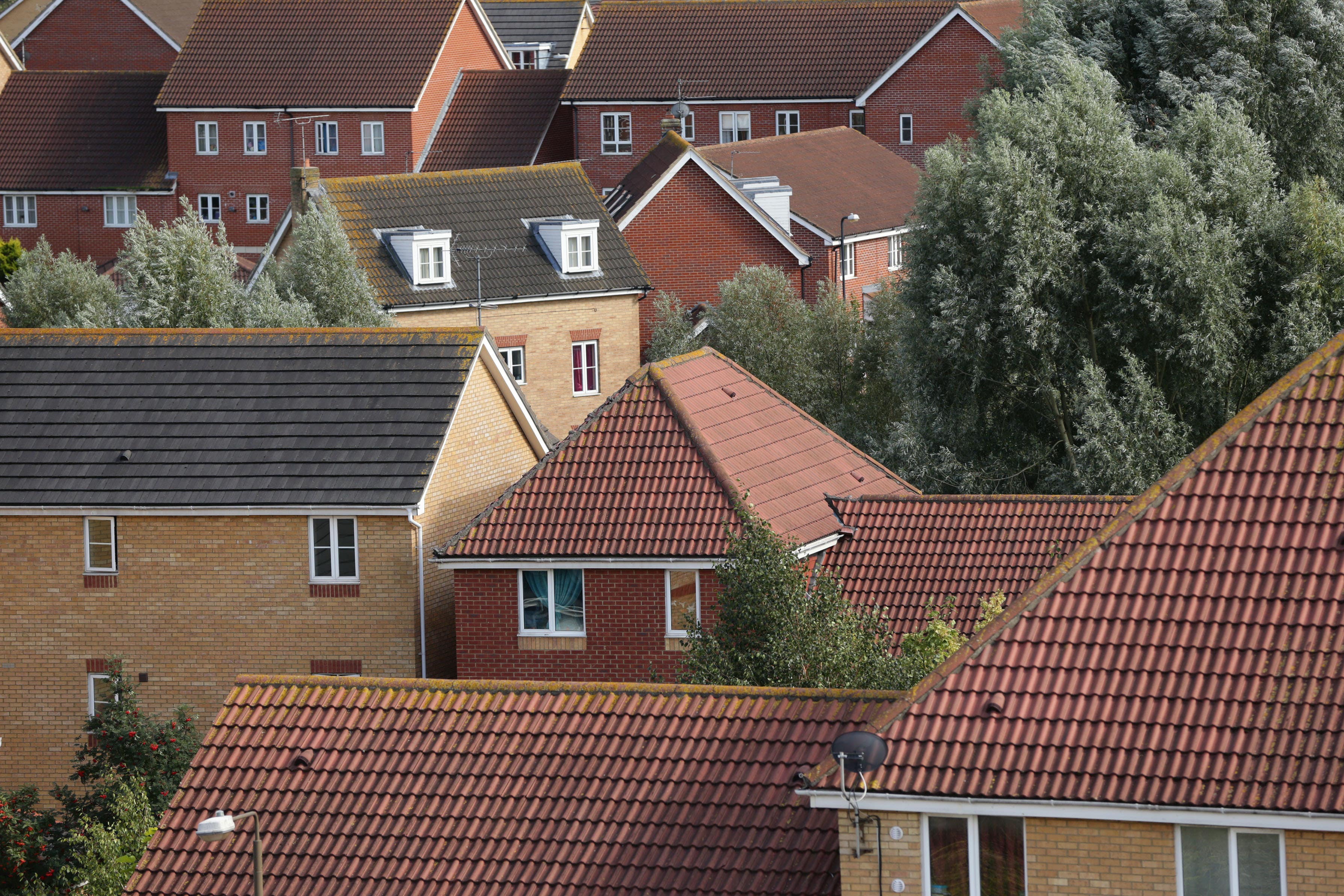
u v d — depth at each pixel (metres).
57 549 153.50
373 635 149.38
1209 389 192.62
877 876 78.38
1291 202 194.38
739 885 85.19
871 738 77.62
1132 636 78.69
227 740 97.50
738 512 116.81
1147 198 196.75
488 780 92.75
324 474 150.38
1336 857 72.38
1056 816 75.19
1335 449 81.88
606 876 87.12
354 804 93.06
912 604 138.38
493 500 157.75
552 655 140.75
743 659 108.31
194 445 154.62
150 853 93.19
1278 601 77.94
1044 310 198.00
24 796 139.50
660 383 147.75
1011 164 196.12
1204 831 74.19
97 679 154.00
